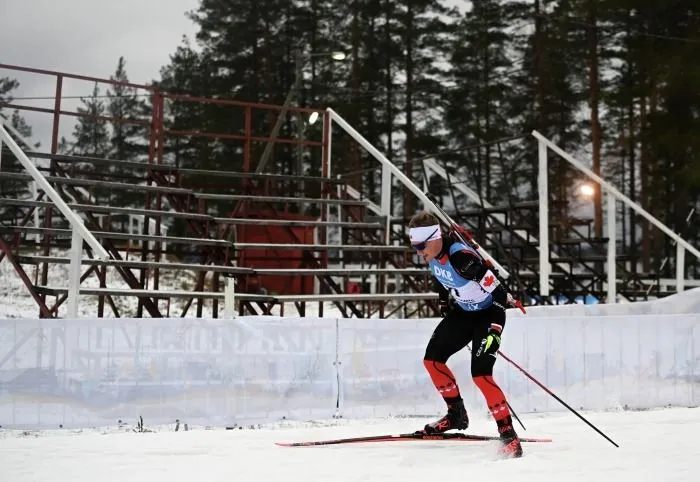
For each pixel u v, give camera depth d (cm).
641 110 2852
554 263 1398
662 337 749
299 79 1809
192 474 395
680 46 2327
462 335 477
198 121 3875
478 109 3656
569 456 436
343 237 1287
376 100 3700
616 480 370
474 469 400
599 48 3198
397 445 480
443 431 482
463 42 3769
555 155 3353
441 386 477
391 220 1412
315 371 652
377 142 3688
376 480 376
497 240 1341
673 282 1623
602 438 514
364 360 668
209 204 3606
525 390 702
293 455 449
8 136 897
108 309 1491
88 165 3706
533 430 561
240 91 3847
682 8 2439
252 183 1300
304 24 3866
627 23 2852
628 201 1294
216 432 554
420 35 3722
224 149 3634
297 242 1293
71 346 595
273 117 3728
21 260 916
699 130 2300
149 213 984
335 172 3534
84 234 808
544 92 3444
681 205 2506
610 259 1266
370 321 673
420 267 1392
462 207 3475
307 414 646
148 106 4375
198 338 624
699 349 762
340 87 3684
